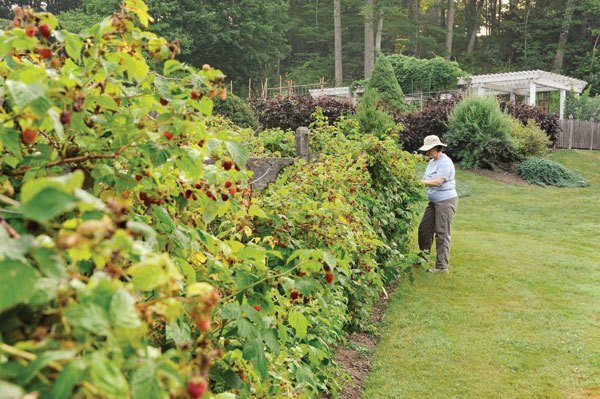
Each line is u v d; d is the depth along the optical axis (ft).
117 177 4.78
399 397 12.10
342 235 10.19
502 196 44.55
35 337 2.68
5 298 2.48
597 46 132.57
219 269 6.04
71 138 4.76
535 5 142.92
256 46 103.40
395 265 18.63
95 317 2.67
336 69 118.83
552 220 36.19
